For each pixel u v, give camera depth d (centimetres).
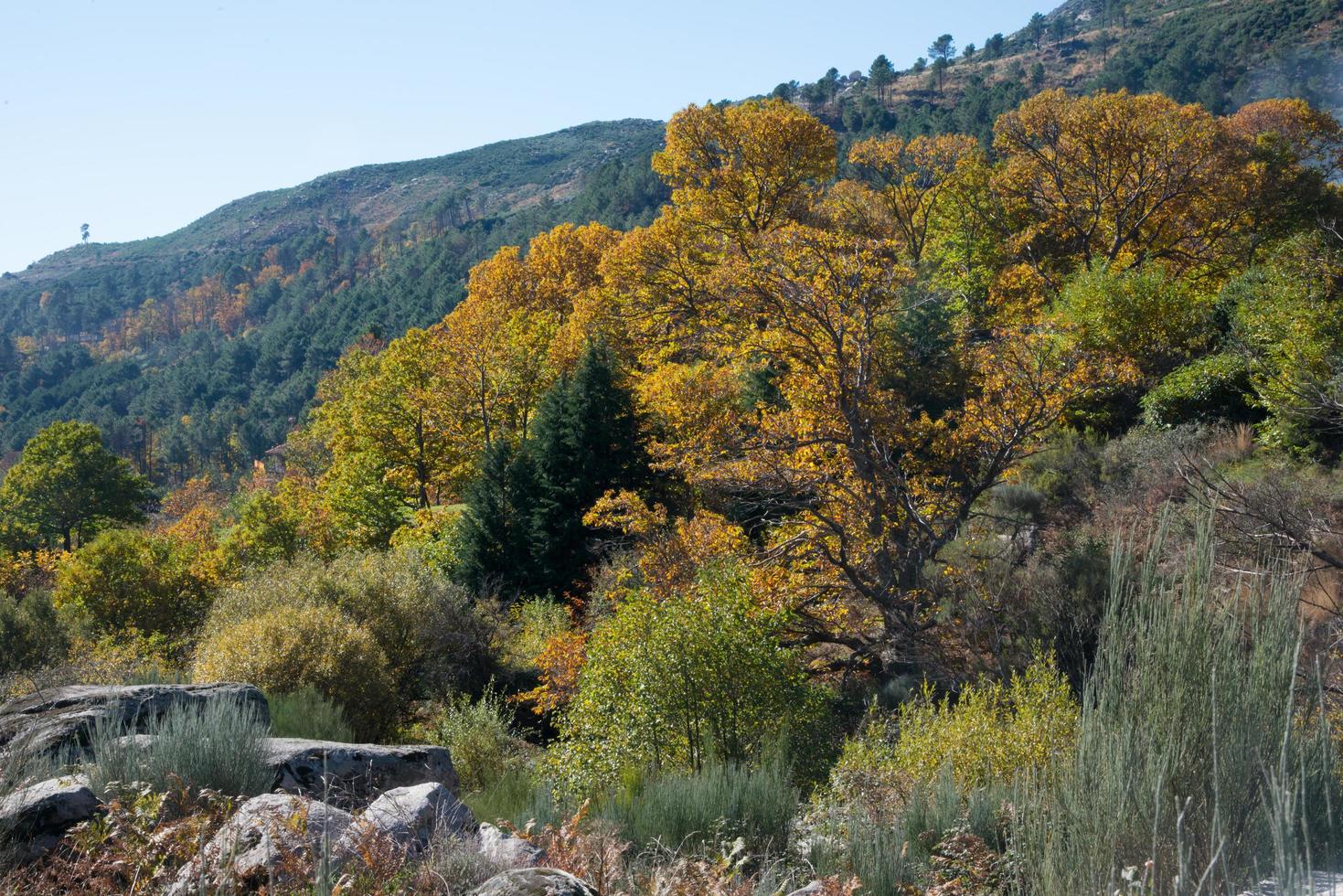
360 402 4819
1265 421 1978
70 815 480
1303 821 254
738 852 614
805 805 842
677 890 499
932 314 2605
